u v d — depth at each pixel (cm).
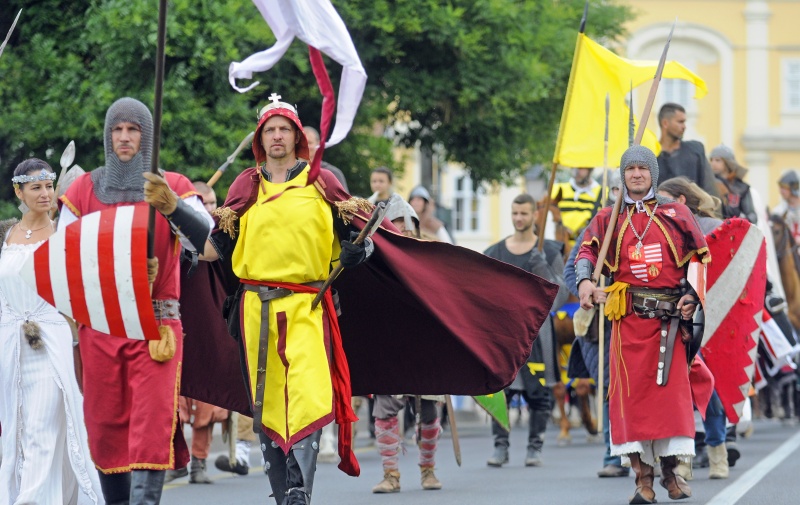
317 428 1017
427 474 1580
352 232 1050
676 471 1544
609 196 1825
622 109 1827
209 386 1145
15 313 1159
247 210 1054
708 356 1570
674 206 1332
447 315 1113
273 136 1045
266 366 1039
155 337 1019
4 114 2439
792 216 2723
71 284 1020
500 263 1120
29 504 1122
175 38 2414
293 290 1040
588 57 1830
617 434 1328
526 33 2998
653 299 1320
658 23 7625
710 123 7681
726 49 7656
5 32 2544
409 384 1170
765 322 2073
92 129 2450
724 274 1570
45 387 1150
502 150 3303
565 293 1878
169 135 2455
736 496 1401
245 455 1791
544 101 3303
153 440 1029
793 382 2533
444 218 3947
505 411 1792
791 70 7688
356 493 1537
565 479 1666
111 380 1047
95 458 1056
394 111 3092
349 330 1163
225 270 1110
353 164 3155
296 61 2597
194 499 1490
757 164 7662
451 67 3003
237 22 2503
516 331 1130
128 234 1015
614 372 1334
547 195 1856
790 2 7688
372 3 2814
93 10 2470
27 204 1188
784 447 2069
